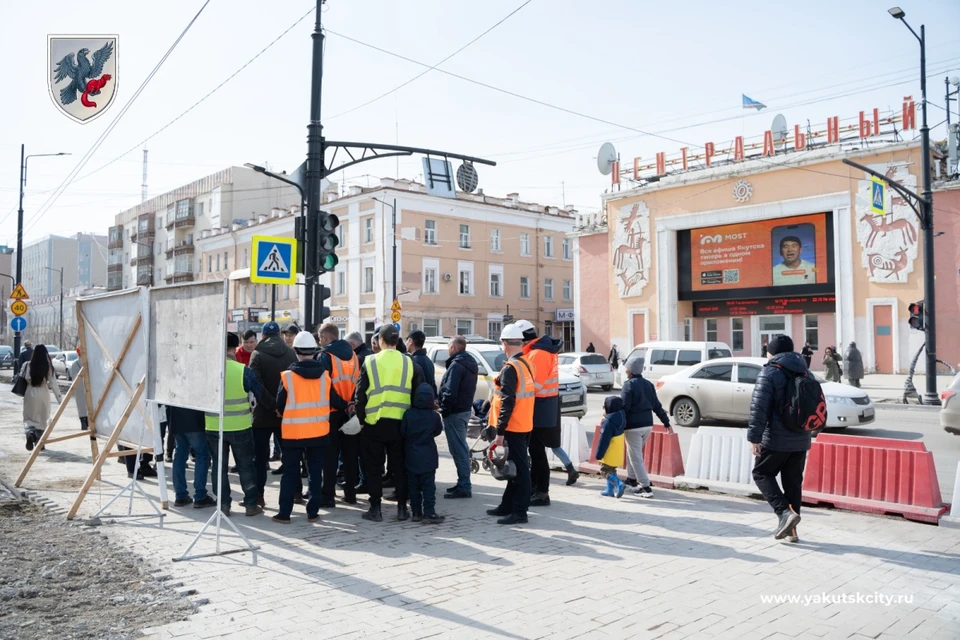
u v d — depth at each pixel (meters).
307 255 10.85
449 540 6.30
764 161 29.00
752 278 30.14
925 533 6.41
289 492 7.02
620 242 33.81
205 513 7.41
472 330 43.56
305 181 11.24
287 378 6.98
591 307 35.91
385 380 7.02
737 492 8.18
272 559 5.70
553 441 7.72
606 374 24.69
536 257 47.62
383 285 40.25
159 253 64.31
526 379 6.93
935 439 12.77
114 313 8.07
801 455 6.12
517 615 4.45
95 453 8.63
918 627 4.27
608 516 7.21
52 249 92.38
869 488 7.28
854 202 26.53
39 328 83.00
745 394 14.19
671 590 4.92
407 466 6.96
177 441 7.73
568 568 5.43
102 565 5.50
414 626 4.27
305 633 4.16
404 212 40.81
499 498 8.24
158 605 4.63
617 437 8.22
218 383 6.20
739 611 4.52
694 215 31.19
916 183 25.09
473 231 44.16
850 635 4.15
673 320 32.09
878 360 26.02
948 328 24.45
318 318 10.77
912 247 25.11
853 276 26.59
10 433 14.37
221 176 56.69
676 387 15.26
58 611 4.52
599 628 4.25
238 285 52.66
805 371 6.01
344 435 7.96
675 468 8.95
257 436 7.84
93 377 8.59
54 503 7.75
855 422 12.96
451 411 8.15
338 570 5.39
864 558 5.66
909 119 25.36
